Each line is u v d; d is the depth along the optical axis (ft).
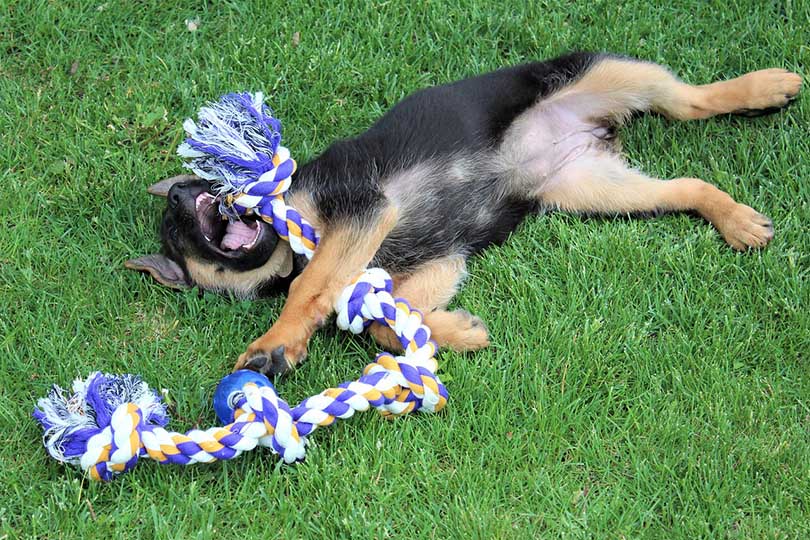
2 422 11.51
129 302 13.07
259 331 12.66
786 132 13.96
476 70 15.56
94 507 10.73
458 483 10.85
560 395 11.69
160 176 14.42
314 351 12.26
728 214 13.00
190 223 12.62
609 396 11.62
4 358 12.12
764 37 15.29
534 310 12.55
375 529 10.46
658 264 12.94
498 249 13.44
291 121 15.12
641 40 15.67
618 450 11.24
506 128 13.84
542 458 11.11
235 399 10.77
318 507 10.72
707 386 11.70
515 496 10.82
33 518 10.46
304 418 10.61
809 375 11.76
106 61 15.88
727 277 12.77
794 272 12.55
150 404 10.84
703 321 12.34
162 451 10.30
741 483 10.73
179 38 16.02
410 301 12.64
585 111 14.49
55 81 15.44
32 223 13.75
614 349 12.14
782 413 11.43
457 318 12.16
